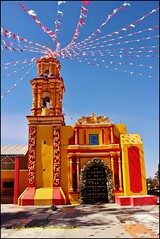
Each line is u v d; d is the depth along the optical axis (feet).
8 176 115.34
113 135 107.55
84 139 108.27
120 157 104.32
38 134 107.86
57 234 44.32
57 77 115.55
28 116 109.09
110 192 100.27
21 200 97.76
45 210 82.17
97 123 109.50
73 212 75.46
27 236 43.24
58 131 107.86
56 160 104.63
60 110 114.21
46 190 100.63
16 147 130.00
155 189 164.04
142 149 102.06
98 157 105.50
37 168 104.12
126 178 99.04
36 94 114.83
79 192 101.14
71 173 103.71
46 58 119.85
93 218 62.59
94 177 105.91
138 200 87.56
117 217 62.90
